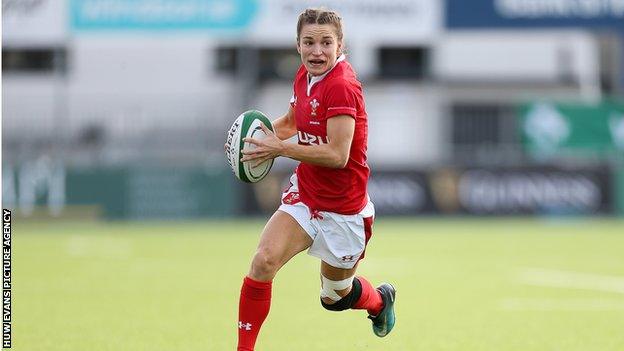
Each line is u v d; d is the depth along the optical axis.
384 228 76.25
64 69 96.88
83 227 78.56
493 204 83.06
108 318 32.28
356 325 31.17
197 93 95.44
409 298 37.97
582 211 83.12
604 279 44.69
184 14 81.69
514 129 88.62
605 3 82.62
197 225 79.50
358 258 23.08
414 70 101.62
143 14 81.62
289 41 83.88
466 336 29.06
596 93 102.12
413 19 83.12
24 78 97.75
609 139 82.94
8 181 80.44
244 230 74.38
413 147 89.81
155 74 97.50
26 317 32.34
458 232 72.69
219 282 43.19
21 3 82.19
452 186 83.00
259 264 21.86
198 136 83.94
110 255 56.12
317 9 21.70
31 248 60.78
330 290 23.83
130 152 83.44
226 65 98.62
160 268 49.19
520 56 102.81
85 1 81.75
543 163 83.06
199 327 30.42
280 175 83.06
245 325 22.25
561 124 82.94
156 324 31.03
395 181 82.81
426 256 55.44
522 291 40.28
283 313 33.84
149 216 82.25
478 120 89.75
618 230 74.44
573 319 32.56
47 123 83.75
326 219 22.25
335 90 21.53
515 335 29.27
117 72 97.06
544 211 83.06
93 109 84.12
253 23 82.12
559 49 102.94
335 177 22.09
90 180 81.62
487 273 47.06
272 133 22.30
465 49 102.62
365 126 22.34
